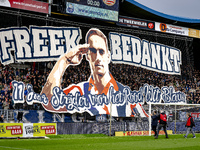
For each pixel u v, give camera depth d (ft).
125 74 91.66
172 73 99.25
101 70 82.23
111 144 44.27
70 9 76.28
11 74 74.69
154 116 63.52
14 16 79.82
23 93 69.67
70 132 68.85
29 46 73.56
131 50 90.68
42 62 83.30
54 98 73.72
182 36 105.09
